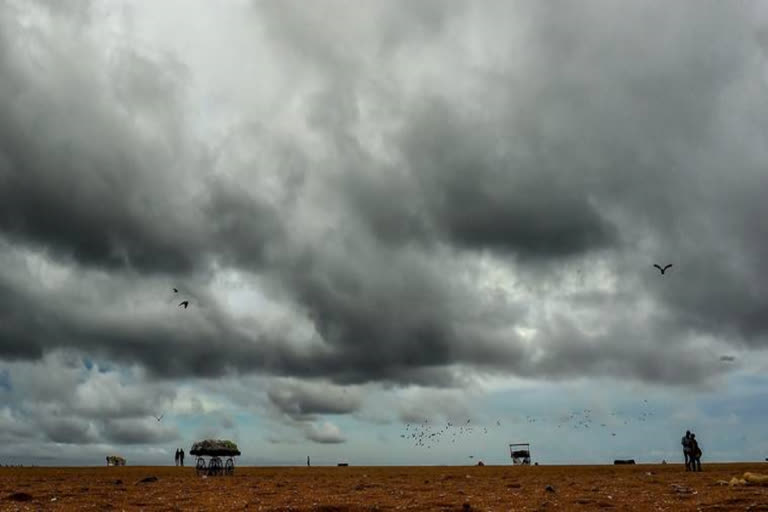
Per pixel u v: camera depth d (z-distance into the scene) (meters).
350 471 69.56
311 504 24.28
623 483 33.59
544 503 23.55
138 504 24.98
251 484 38.31
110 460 89.19
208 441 58.00
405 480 42.12
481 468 75.69
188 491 31.75
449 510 22.20
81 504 24.64
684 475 41.16
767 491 25.73
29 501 25.89
